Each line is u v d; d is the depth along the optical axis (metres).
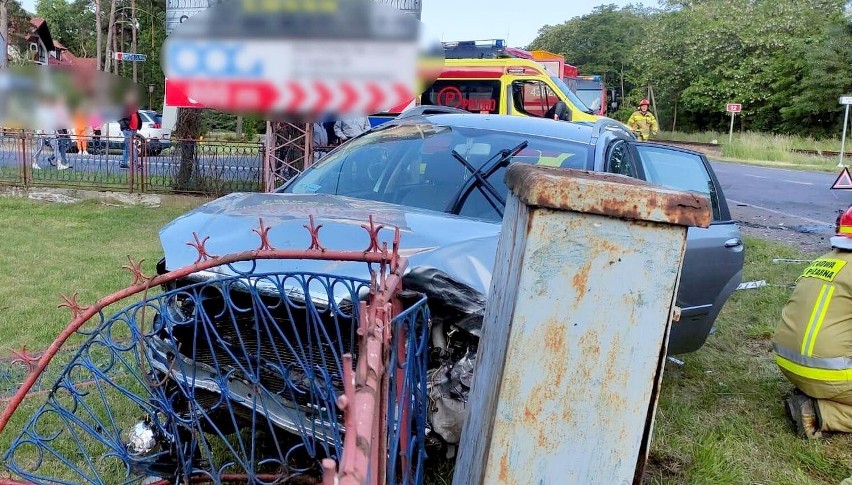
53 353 2.29
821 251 8.55
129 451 2.66
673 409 3.80
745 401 4.04
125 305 5.12
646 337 1.85
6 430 3.13
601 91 20.56
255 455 2.92
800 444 3.51
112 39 27.91
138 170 10.72
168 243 2.95
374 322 1.59
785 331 3.65
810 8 42.00
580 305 1.83
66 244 7.61
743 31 42.34
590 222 1.80
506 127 4.04
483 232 2.98
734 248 4.27
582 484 1.92
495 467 1.91
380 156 4.09
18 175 11.13
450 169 3.78
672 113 47.38
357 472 1.00
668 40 47.50
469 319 2.53
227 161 10.48
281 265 2.62
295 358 2.59
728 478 3.09
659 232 1.81
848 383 3.40
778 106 40.09
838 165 22.83
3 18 25.19
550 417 1.88
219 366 2.58
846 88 36.06
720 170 20.89
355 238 2.76
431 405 2.50
